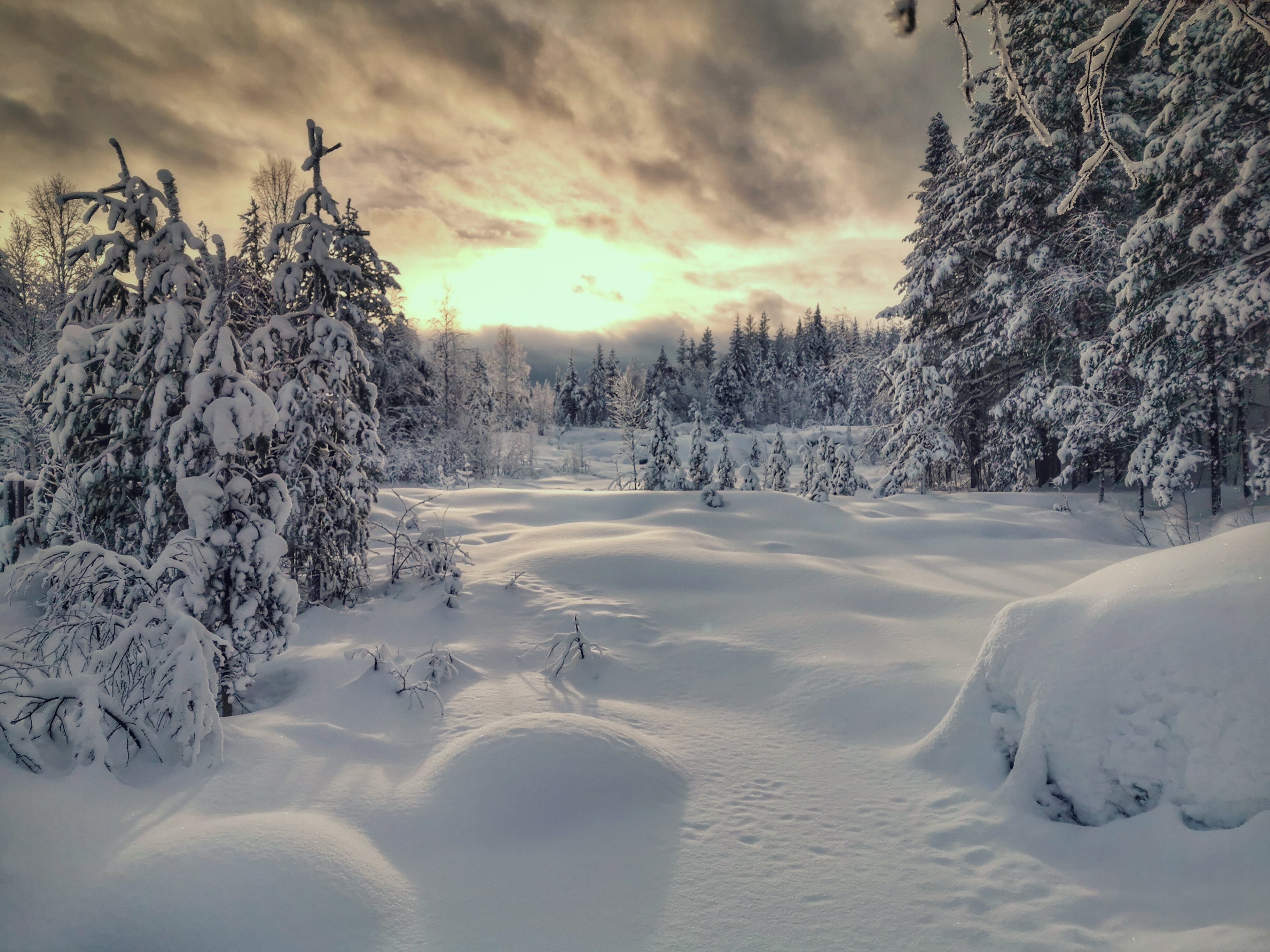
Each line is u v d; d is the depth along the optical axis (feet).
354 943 11.33
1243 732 12.80
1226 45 51.37
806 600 36.83
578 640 27.32
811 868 13.96
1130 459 71.36
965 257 88.38
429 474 104.99
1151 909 11.80
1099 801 14.17
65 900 11.03
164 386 24.76
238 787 16.16
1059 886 12.87
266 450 24.25
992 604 35.42
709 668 27.58
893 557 52.39
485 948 11.52
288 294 33.99
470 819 15.21
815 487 91.71
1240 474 74.54
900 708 22.34
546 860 14.12
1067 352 75.87
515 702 23.32
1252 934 10.42
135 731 16.97
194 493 21.70
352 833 14.60
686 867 14.02
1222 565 14.90
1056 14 71.77
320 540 35.40
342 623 32.60
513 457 171.63
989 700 17.54
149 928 10.79
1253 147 49.73
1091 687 14.88
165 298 27.20
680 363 346.54
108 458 27.45
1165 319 58.13
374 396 38.88
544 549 47.78
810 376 285.84
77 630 19.85
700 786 17.63
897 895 13.01
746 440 199.62
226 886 11.65
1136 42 65.82
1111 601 15.97
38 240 99.81
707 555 46.03
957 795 16.40
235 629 21.53
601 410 319.88
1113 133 71.20
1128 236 60.75
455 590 35.76
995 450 90.07
